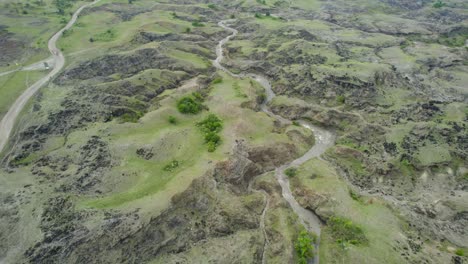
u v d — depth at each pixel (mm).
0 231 60938
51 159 80312
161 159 82000
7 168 78438
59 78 114562
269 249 68438
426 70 132500
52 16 169000
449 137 95500
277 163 92250
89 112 97812
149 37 146125
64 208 65750
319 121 109000
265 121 102375
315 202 79562
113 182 73750
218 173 78438
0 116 96500
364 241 69188
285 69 131375
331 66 128250
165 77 122125
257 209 77188
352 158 95000
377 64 128125
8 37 140125
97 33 149250
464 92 117125
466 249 68562
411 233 71562
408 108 108312
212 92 115062
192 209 70375
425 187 86688
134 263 60812
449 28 173500
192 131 92562
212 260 62969
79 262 58375
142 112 104562
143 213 65062
